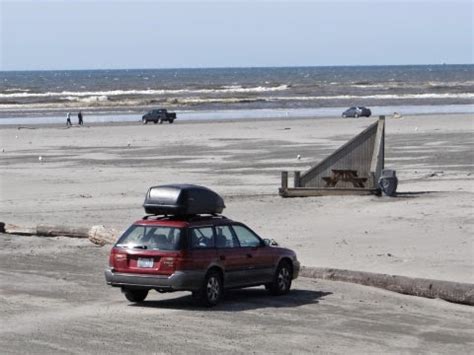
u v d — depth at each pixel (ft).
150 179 207.00
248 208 158.10
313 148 287.69
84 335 69.10
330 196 171.32
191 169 228.43
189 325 73.36
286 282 88.99
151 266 79.66
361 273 94.94
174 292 89.86
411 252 114.11
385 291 90.89
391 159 245.24
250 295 88.74
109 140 336.08
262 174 214.69
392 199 164.45
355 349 65.98
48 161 257.14
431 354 65.21
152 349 64.59
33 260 110.01
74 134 368.68
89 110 589.73
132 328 71.97
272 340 68.23
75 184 199.82
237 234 85.35
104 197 177.17
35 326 72.33
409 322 76.07
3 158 268.21
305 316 77.82
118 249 81.05
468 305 84.69
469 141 302.86
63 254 115.03
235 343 66.95
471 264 105.19
